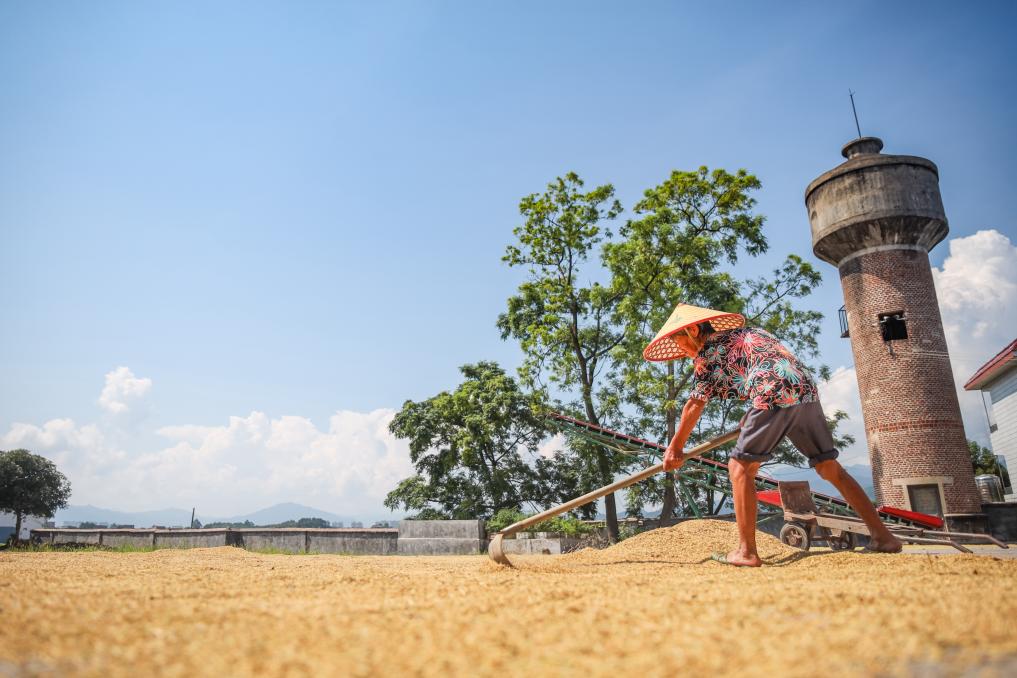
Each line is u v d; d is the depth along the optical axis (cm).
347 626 216
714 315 539
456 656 174
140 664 164
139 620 224
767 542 648
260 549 1752
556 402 2212
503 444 2709
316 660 168
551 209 2291
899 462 1703
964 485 1650
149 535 1833
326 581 383
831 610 233
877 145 1941
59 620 220
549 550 1667
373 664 166
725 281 2073
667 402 1939
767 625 205
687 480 1634
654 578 395
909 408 1711
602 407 2125
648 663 164
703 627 207
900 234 1803
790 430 505
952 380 1742
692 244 2027
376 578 405
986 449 3600
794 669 153
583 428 1766
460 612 246
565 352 2297
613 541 1869
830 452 512
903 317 1777
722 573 434
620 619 226
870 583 322
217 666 162
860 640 177
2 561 709
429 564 757
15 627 205
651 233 2066
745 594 284
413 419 2627
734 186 2028
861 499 521
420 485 2583
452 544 1638
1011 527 1594
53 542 1878
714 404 2045
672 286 2000
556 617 232
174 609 250
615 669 161
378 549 1691
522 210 2305
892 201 1792
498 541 564
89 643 187
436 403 2620
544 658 173
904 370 1736
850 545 659
